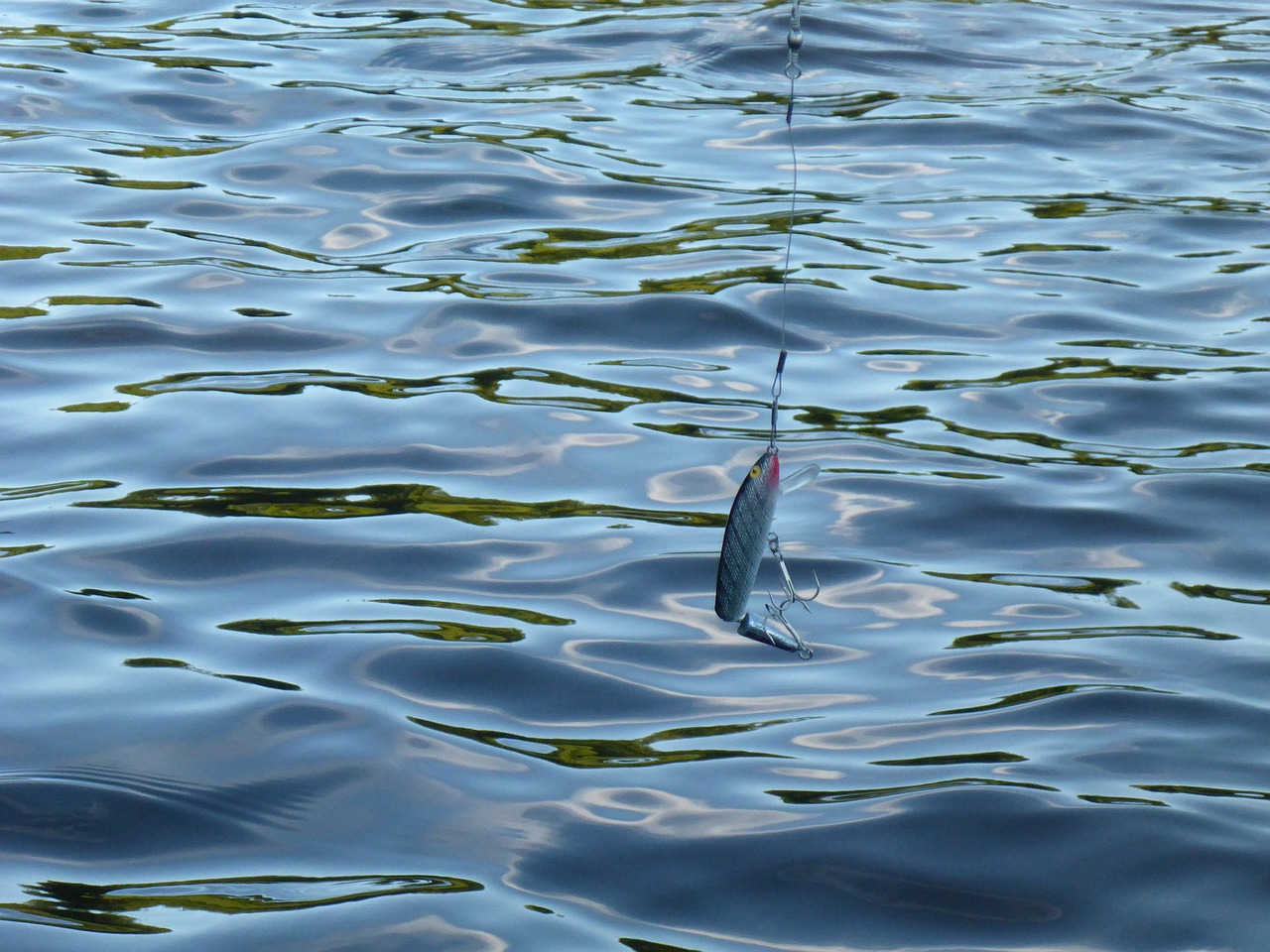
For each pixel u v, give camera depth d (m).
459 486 6.31
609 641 5.14
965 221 9.81
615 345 7.87
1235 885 3.91
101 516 5.95
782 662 5.05
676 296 8.41
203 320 7.99
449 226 9.59
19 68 12.66
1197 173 10.88
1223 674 4.95
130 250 8.99
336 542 5.78
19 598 5.30
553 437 6.77
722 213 9.85
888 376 7.54
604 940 3.69
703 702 4.81
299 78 12.66
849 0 15.45
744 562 3.62
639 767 4.43
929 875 3.95
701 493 6.28
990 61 13.79
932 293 8.59
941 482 6.38
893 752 4.51
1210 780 4.35
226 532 5.84
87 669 4.89
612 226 9.62
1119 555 5.84
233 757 4.43
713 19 14.77
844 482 6.38
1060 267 9.02
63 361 7.45
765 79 13.16
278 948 3.63
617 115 11.94
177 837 4.08
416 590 5.46
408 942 3.66
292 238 9.32
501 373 7.49
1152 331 8.12
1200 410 7.16
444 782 4.33
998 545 5.91
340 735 4.55
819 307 8.33
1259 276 8.86
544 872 3.95
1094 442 6.83
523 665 4.97
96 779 4.31
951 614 5.38
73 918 3.73
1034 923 3.79
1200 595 5.53
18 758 4.41
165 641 5.08
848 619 5.36
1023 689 4.87
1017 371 7.60
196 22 14.52
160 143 11.05
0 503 6.05
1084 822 4.14
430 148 10.95
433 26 14.50
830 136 11.61
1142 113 12.24
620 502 6.19
